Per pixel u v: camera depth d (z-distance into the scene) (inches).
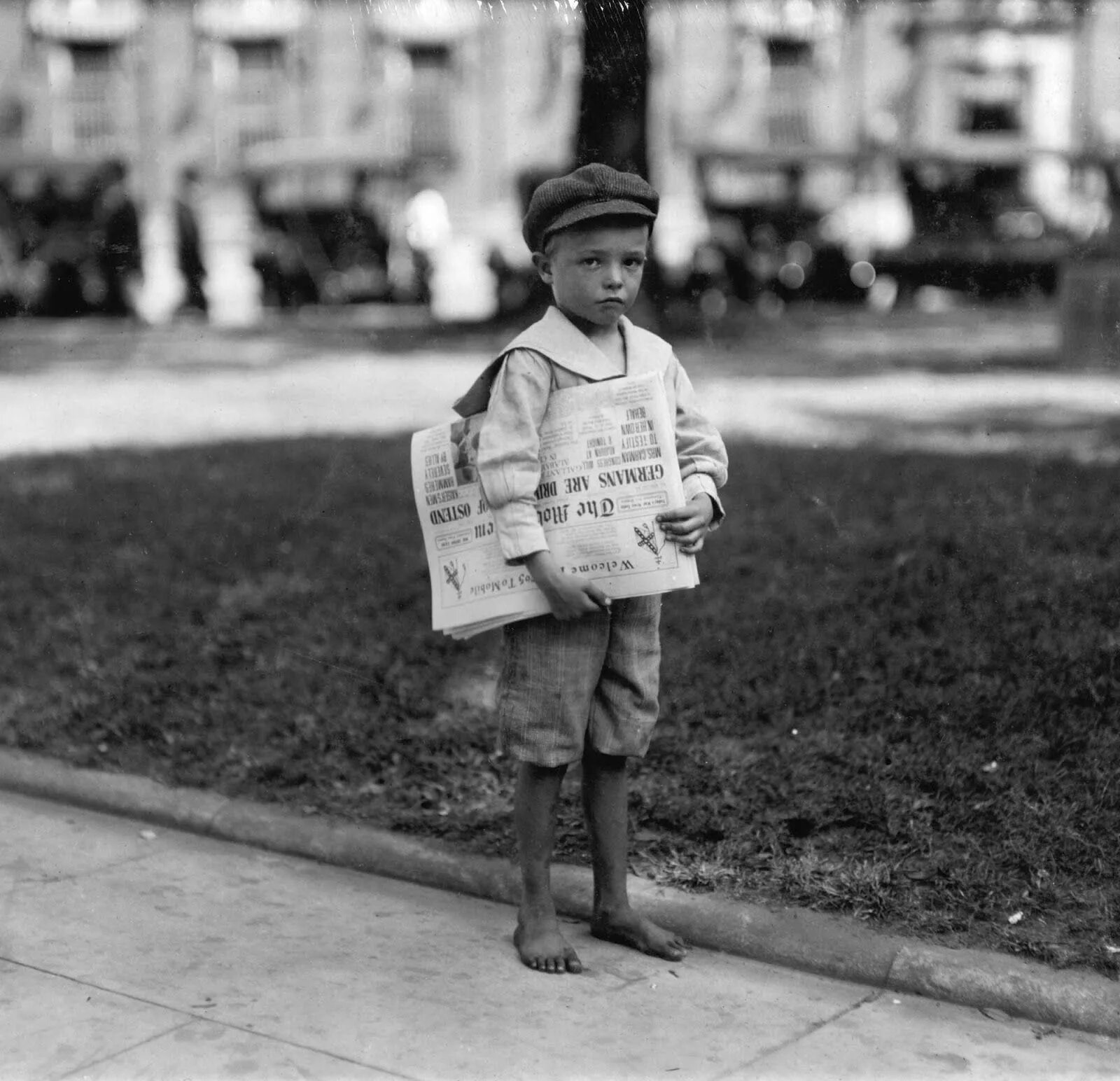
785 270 865.5
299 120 1004.6
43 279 828.0
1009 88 974.4
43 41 1001.5
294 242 952.3
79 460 334.3
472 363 572.4
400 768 152.8
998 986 106.3
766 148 941.2
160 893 126.9
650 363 112.4
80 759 157.0
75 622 202.4
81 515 267.4
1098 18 940.6
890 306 873.5
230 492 285.4
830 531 238.4
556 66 855.7
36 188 894.4
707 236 903.1
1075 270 468.1
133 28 995.3
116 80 1003.9
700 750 151.9
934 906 118.2
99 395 493.0
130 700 172.4
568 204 106.9
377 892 128.6
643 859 129.2
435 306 930.7
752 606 195.9
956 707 156.5
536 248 111.5
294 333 735.7
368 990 107.4
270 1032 100.2
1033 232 864.9
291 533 249.3
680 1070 96.0
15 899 124.2
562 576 106.0
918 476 283.9
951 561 212.8
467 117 957.8
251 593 213.6
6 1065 94.9
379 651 186.5
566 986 109.0
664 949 114.3
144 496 285.1
